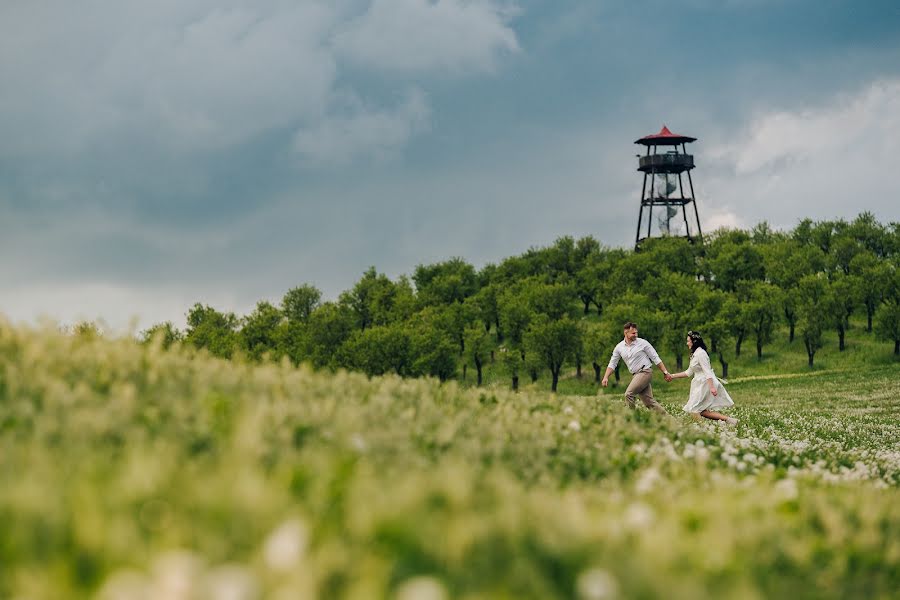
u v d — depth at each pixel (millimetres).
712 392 21328
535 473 8984
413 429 9117
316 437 7605
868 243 142375
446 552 4398
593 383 108125
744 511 7145
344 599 3781
